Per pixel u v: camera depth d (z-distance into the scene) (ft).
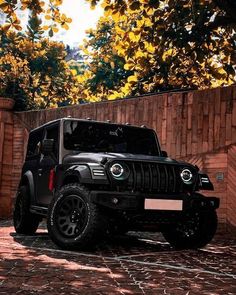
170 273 13.33
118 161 17.12
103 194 16.31
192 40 32.78
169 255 17.40
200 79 40.63
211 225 18.85
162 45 32.94
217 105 30.22
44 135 22.40
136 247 19.65
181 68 39.37
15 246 18.21
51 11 31.04
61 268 13.28
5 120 40.78
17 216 24.16
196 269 14.29
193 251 19.08
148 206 16.78
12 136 41.11
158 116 33.09
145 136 22.25
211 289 11.35
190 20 32.68
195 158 30.91
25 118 40.75
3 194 40.27
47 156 21.21
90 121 21.22
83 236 16.52
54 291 10.26
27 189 23.45
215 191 29.73
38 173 22.09
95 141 20.74
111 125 21.63
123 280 11.94
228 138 29.58
